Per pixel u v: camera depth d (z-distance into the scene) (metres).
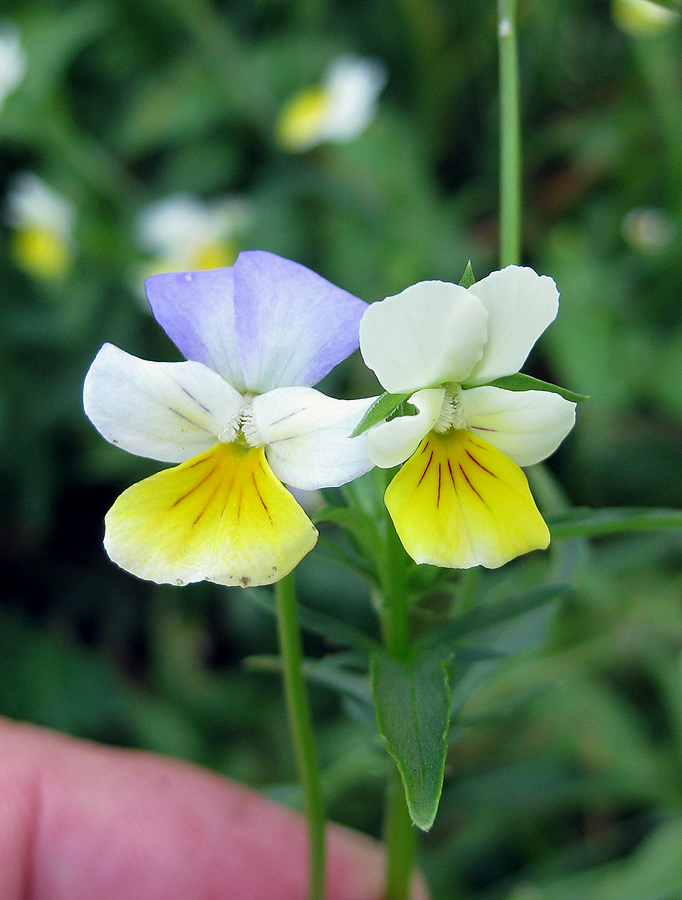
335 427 0.07
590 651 0.16
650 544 0.17
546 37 0.25
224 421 0.07
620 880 0.14
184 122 0.25
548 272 0.21
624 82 0.25
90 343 0.23
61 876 0.12
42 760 0.12
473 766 0.16
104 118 0.27
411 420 0.07
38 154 0.26
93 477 0.22
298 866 0.13
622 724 0.16
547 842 0.17
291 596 0.08
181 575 0.07
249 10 0.28
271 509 0.07
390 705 0.07
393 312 0.07
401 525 0.07
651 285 0.22
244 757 0.18
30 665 0.20
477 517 0.07
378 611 0.09
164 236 0.24
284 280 0.07
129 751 0.13
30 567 0.22
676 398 0.20
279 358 0.07
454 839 0.16
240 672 0.19
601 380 0.20
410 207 0.23
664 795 0.15
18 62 0.24
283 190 0.24
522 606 0.08
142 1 0.26
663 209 0.23
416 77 0.26
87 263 0.24
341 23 0.26
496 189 0.24
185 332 0.07
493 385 0.07
